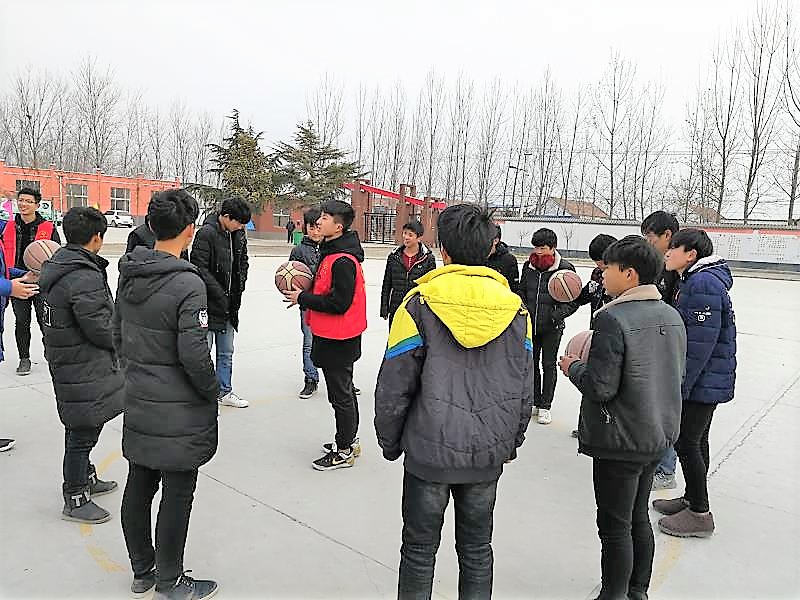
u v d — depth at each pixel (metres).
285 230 40.50
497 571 2.97
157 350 2.44
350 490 3.76
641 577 2.63
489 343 2.21
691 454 3.31
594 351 2.46
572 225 34.50
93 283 3.03
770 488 4.02
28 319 5.90
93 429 3.20
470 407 2.19
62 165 52.28
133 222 47.00
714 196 39.47
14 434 4.43
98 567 2.86
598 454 2.51
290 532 3.24
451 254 2.21
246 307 10.75
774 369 7.56
